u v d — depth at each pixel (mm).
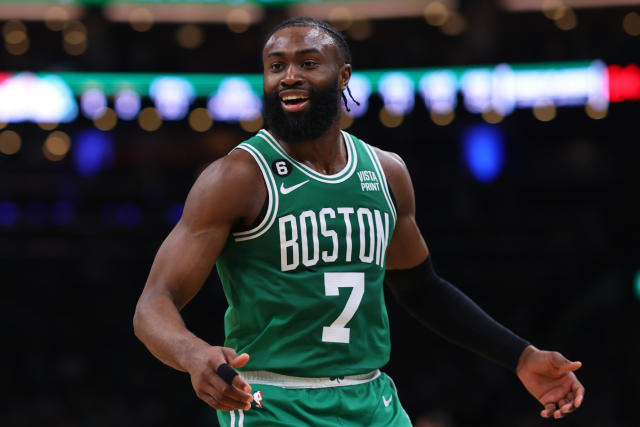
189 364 4910
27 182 42812
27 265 43656
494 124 41969
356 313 5773
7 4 39125
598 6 38688
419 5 38844
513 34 40406
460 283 41438
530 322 39375
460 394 36312
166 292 5504
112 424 37062
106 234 43469
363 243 5844
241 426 5629
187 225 5652
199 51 42125
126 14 40219
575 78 37969
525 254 41281
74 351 41344
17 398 39000
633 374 33938
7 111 38312
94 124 42812
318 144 5887
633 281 37344
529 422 33125
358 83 38281
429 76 38062
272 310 5656
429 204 42844
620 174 42062
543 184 42781
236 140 42906
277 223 5656
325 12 39188
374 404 5836
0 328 41438
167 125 43156
